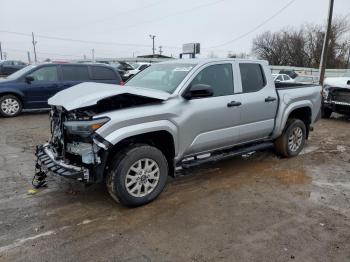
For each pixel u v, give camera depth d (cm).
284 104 576
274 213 398
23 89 1034
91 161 373
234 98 494
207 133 465
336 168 572
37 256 309
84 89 421
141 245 328
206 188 471
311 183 498
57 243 330
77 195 441
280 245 330
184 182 492
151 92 411
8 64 3123
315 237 346
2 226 360
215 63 484
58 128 425
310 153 664
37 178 476
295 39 6362
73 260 304
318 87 669
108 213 393
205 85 422
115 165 383
